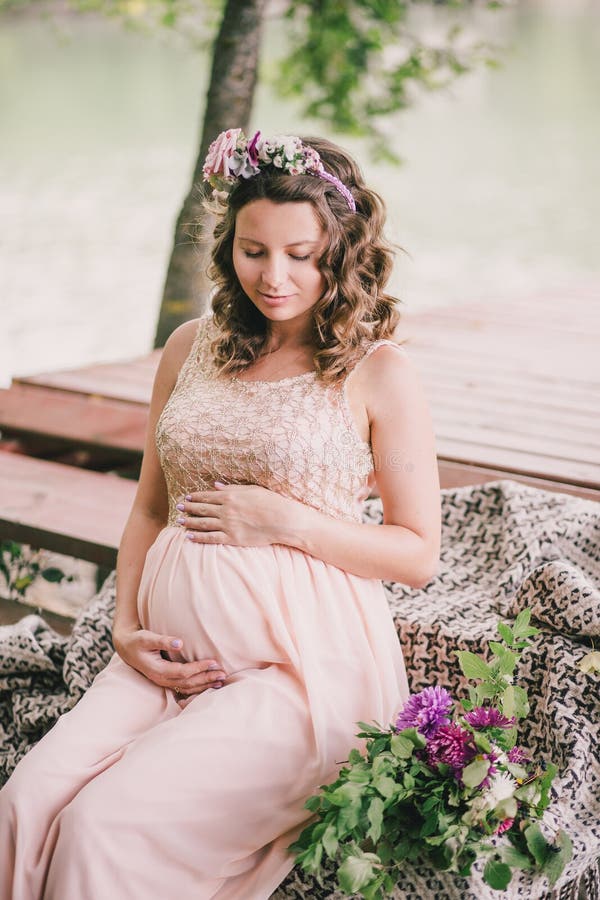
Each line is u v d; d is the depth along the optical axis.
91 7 7.21
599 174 15.66
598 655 2.25
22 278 9.59
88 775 2.00
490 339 5.58
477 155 17.64
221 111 4.74
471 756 1.89
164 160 15.90
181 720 2.00
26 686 2.74
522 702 2.04
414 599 2.73
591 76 26.38
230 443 2.18
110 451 4.34
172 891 1.89
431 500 2.20
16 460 4.07
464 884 1.93
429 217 12.97
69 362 7.10
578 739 2.21
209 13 6.81
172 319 5.07
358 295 2.17
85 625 2.74
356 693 2.11
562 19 36.62
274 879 1.99
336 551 2.13
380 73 6.32
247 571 2.12
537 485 3.42
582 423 4.04
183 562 2.18
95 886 1.82
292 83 6.65
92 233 11.54
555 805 2.11
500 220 12.70
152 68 28.44
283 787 1.98
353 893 1.82
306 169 2.12
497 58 6.24
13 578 3.98
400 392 2.18
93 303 8.81
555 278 9.69
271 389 2.21
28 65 28.77
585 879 2.23
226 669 2.13
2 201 13.20
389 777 1.89
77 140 17.66
